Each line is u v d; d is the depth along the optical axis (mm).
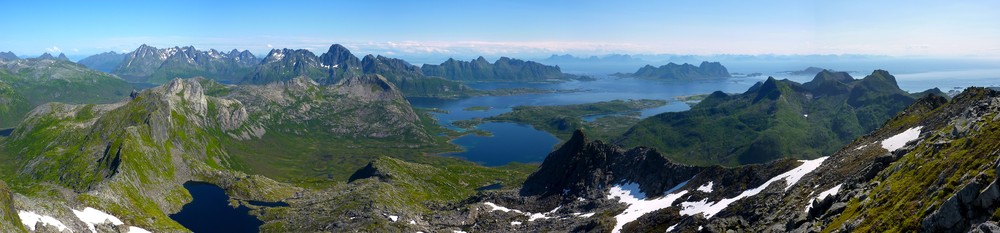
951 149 82875
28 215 139625
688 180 191625
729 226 108312
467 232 199500
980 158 70750
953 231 61250
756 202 126312
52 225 142750
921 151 92438
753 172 159000
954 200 61844
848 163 122562
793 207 106188
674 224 143625
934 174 76625
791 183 131000
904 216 70188
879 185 87875
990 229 53625
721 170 175750
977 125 86812
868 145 140750
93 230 167375
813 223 88000
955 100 152250
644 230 147125
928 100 181250
